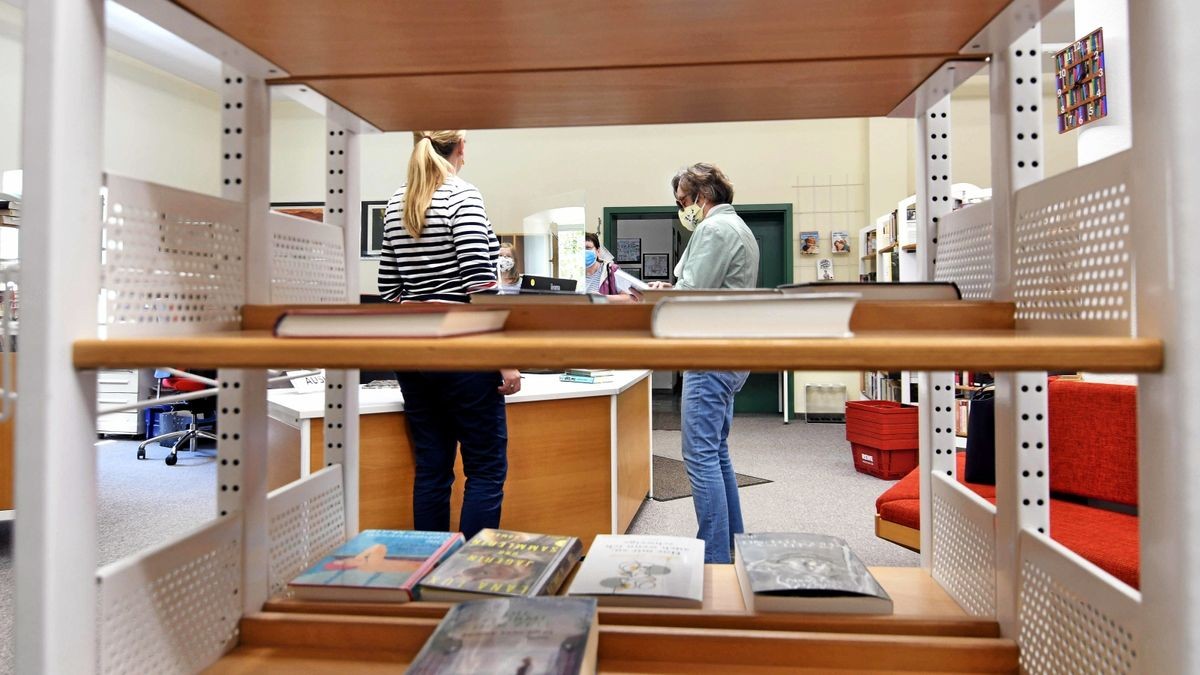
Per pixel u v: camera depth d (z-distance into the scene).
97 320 0.58
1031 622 0.73
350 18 0.69
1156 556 0.51
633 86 0.90
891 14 0.69
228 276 0.81
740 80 0.88
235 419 0.86
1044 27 4.56
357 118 1.03
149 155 5.66
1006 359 0.50
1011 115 0.78
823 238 6.17
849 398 5.97
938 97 0.95
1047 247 0.69
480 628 0.72
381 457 1.86
